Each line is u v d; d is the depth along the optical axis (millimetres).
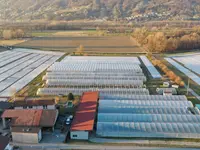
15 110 42875
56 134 39750
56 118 42969
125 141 38250
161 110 47188
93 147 36312
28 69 81000
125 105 49250
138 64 82562
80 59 94312
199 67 85688
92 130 39656
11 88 61688
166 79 69875
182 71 79938
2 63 88812
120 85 62969
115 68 73250
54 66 75625
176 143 37906
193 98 55750
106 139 38781
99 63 80750
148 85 64750
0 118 43875
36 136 36938
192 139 39219
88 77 66812
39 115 41406
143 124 41312
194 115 44688
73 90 58156
